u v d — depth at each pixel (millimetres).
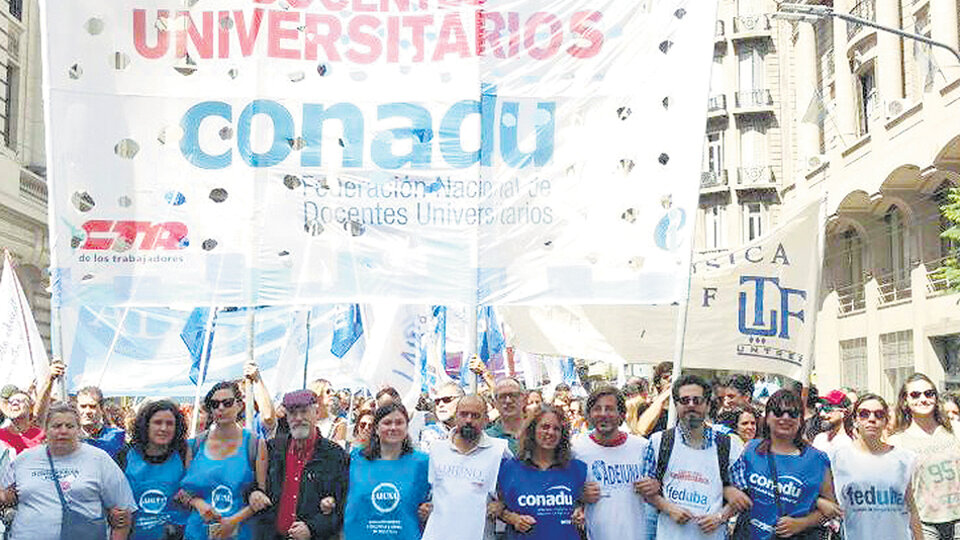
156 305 8344
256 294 8406
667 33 8562
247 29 8508
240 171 8445
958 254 22219
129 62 8414
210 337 10047
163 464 7438
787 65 42062
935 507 8453
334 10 8578
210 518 7188
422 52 8586
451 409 8078
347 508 7168
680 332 8391
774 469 7223
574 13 8602
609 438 7293
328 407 10742
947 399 10281
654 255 8453
